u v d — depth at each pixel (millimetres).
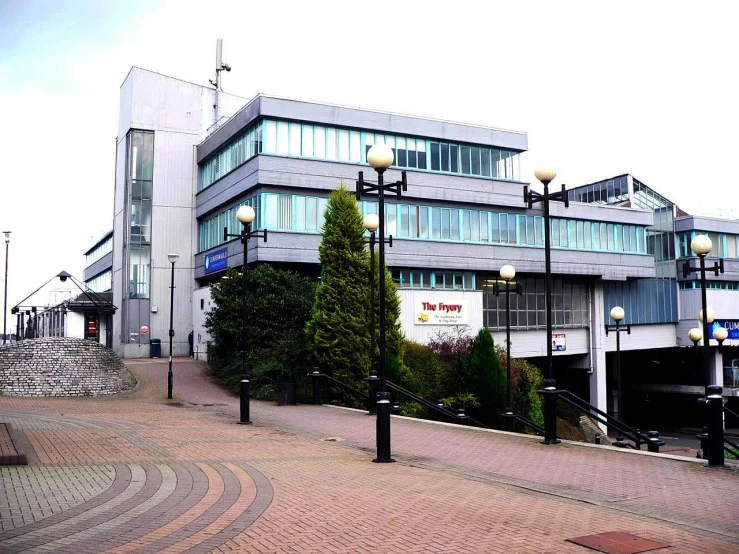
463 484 10336
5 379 24656
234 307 30312
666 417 60094
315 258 37125
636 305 51875
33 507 8375
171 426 17000
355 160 39125
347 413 20812
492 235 43562
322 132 38375
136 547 6812
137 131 44031
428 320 37438
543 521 8055
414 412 24453
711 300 54188
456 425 17562
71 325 46250
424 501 9094
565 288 48562
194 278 44688
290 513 8328
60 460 11719
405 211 40375
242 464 11789
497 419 24484
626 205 53250
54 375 25125
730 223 56688
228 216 40312
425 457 12867
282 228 36719
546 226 14797
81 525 7605
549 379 14672
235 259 38406
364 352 25375
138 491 9367
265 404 23703
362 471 11367
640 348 52156
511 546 6977
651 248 53438
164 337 43594
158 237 44000
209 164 43750
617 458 12750
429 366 29750
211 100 46281
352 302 25703
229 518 8031
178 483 9953
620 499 9344
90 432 15398
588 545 7004
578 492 9797
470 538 7277
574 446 14125
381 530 7582
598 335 49156
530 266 44781
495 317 44188
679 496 9523
